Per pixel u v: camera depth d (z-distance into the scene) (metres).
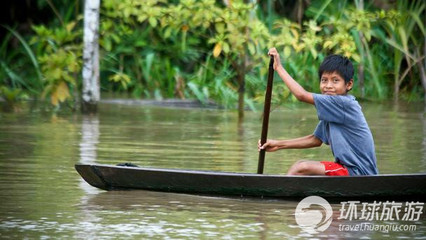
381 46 42.19
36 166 20.95
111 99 40.47
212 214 15.98
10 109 35.12
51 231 14.53
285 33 32.31
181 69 44.75
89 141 25.64
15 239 13.99
